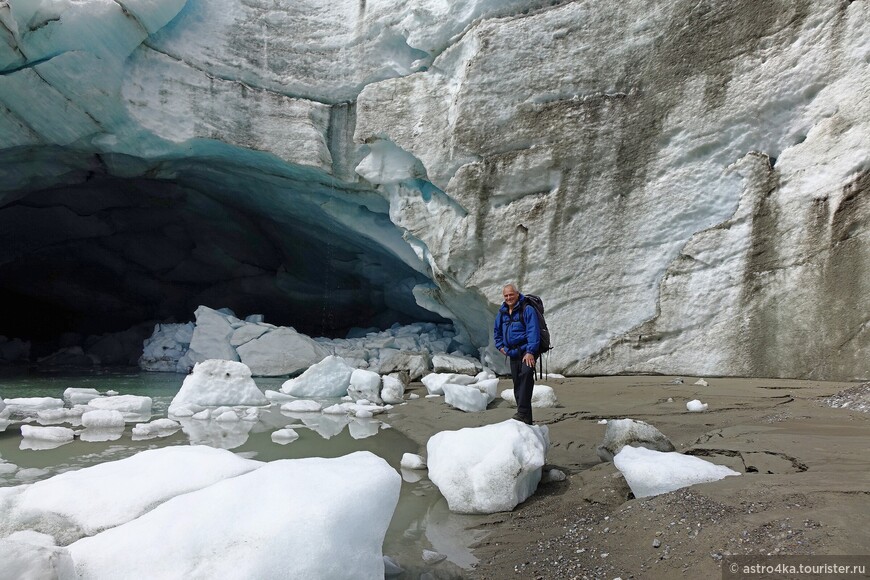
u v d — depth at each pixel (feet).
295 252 44.68
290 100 32.42
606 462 10.75
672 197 22.93
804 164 20.45
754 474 7.94
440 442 10.06
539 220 25.40
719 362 21.38
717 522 6.35
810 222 19.99
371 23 31.22
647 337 22.97
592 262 24.36
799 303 19.94
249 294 49.80
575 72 25.16
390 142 30.14
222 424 16.16
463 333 34.30
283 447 13.12
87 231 43.83
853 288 18.83
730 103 21.98
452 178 27.12
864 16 19.58
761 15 21.50
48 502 6.46
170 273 49.39
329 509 5.76
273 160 32.78
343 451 12.80
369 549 5.85
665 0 23.36
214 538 5.41
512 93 26.21
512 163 25.81
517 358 13.35
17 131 29.76
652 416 14.65
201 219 44.29
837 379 18.85
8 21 25.35
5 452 12.05
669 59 23.24
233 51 32.45
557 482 10.01
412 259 34.09
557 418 15.34
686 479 7.89
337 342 36.17
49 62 27.55
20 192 35.37
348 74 32.14
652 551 6.23
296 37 32.94
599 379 22.61
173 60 31.32
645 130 23.58
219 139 31.71
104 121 30.63
